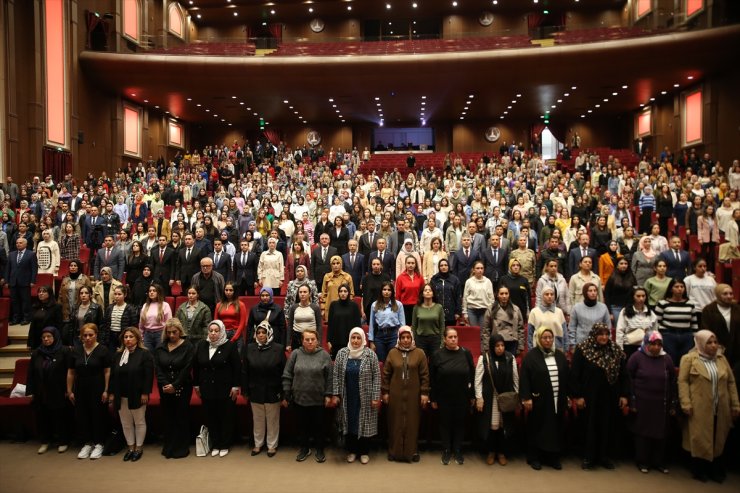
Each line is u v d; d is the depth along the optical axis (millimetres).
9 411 6418
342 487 5148
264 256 8898
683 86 22562
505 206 13438
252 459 5863
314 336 5871
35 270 9203
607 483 5234
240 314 7008
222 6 27344
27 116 17438
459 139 31016
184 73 21141
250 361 5980
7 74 16375
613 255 8586
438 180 18906
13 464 5762
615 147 30125
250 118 29469
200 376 6062
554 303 6465
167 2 25562
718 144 20688
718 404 5246
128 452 5906
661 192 12719
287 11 28078
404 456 5781
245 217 12359
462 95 24469
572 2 27000
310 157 24391
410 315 7363
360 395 5695
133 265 8969
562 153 24797
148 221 12477
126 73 20797
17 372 7168
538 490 5082
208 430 6062
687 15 20188
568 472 5496
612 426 5746
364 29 29156
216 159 24000
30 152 17469
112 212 12320
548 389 5578
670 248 8117
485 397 5699
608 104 26469
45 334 6180
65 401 6129
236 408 6445
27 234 10141
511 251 9008
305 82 22312
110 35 21406
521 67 20844
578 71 20891
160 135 27234
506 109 27781
